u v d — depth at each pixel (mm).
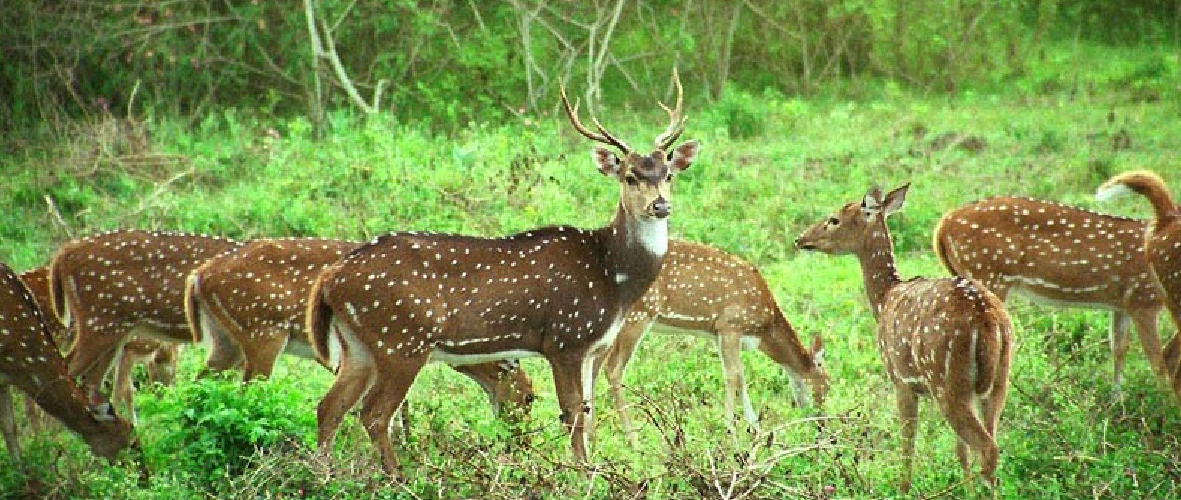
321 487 10758
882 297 12875
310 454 10648
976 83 28359
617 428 13188
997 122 24594
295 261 12984
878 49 28531
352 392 11445
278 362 14914
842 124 24906
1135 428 12477
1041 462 11336
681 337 15531
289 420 11344
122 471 11164
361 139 21641
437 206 18656
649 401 11148
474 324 11469
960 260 14312
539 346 11742
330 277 11375
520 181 19484
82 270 13266
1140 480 11016
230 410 11180
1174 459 10930
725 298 14008
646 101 27375
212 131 24141
